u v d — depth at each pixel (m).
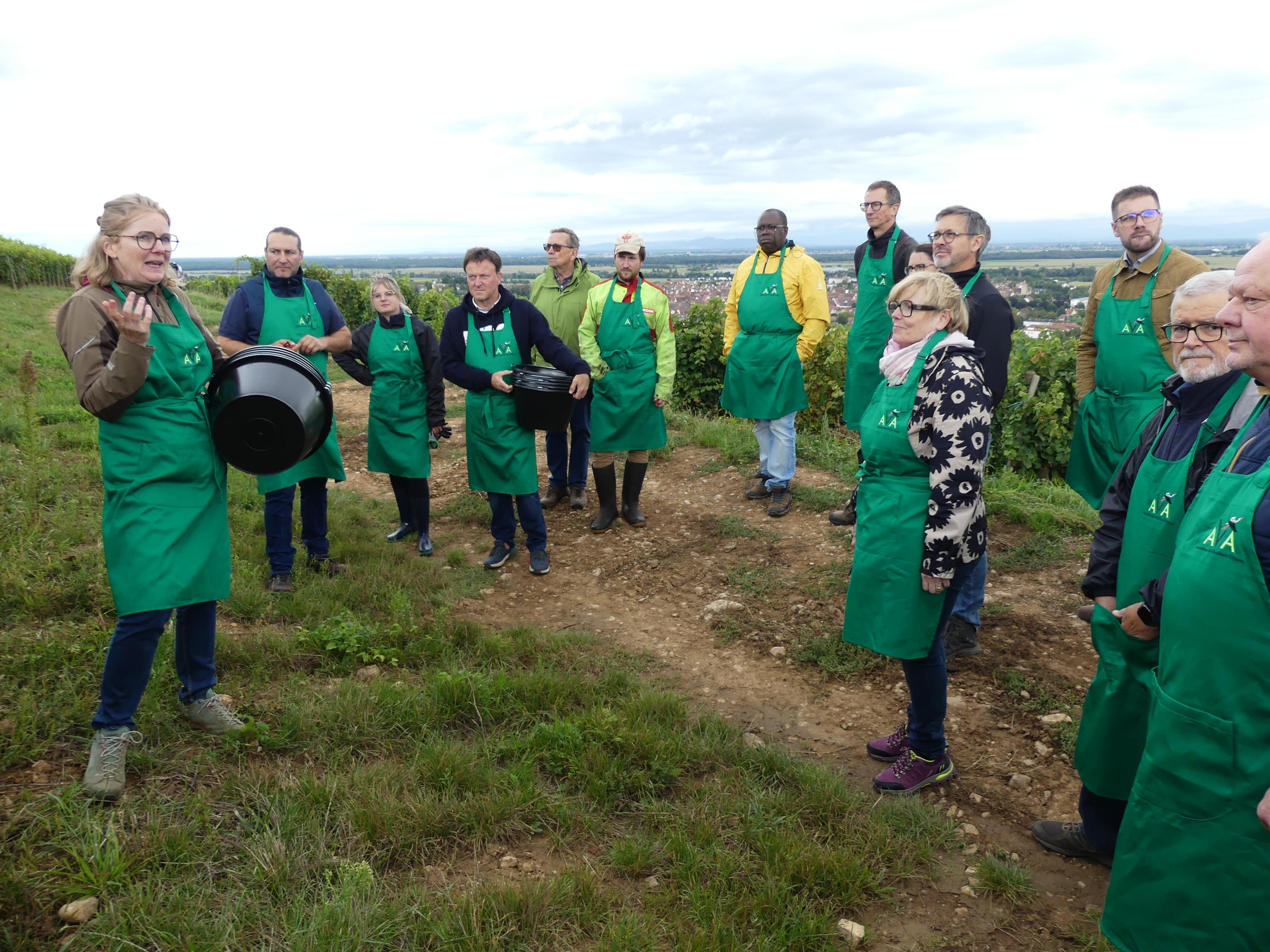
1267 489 1.68
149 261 2.67
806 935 2.32
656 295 5.90
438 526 6.59
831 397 9.56
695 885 2.49
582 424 6.74
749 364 6.11
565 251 6.82
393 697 3.40
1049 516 5.68
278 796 2.69
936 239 4.16
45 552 4.42
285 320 4.96
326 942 2.09
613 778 3.02
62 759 2.78
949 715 3.70
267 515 4.67
